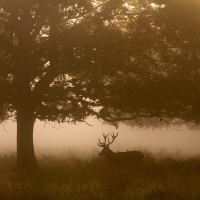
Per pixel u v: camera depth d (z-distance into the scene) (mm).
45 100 43969
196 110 44000
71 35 41531
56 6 43969
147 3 44719
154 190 26797
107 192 25766
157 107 43438
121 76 44812
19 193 24797
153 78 43094
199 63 43469
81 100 45906
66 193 26266
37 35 50500
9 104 46312
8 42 43344
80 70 41594
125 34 44156
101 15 43219
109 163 47250
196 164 43344
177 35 43562
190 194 25578
